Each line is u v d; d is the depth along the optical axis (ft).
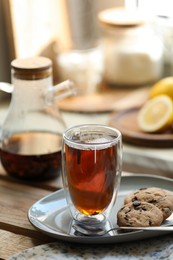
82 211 2.87
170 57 5.63
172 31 5.35
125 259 2.66
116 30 5.41
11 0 5.09
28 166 3.31
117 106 5.14
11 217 3.05
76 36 5.83
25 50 5.33
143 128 4.66
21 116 3.43
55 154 3.33
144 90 5.51
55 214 2.96
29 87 3.35
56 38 5.61
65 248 2.74
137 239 2.73
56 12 5.54
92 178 2.80
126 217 2.78
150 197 2.92
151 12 5.46
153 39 5.51
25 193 3.27
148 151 4.53
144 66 5.49
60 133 3.45
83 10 5.81
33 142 3.41
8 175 3.45
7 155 3.34
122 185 3.22
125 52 5.44
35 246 2.81
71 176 2.83
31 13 5.29
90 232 2.79
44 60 3.39
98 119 4.99
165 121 4.59
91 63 5.36
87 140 2.89
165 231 2.72
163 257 2.66
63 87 3.36
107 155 2.79
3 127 3.47
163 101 4.73
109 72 5.57
